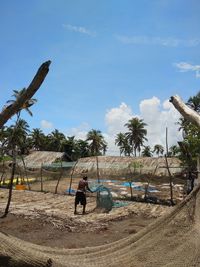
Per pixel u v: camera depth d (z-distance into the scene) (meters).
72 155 82.19
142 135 80.62
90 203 21.05
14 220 14.40
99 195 17.78
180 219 5.09
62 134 89.88
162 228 5.19
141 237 5.40
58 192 27.67
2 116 3.39
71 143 82.06
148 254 5.01
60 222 14.05
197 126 5.01
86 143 85.25
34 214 15.58
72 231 12.81
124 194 25.56
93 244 11.07
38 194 25.41
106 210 17.44
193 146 18.27
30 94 3.31
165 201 21.36
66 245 10.88
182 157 24.91
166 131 26.11
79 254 5.60
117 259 5.19
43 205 19.42
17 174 39.44
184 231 4.97
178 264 4.63
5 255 3.53
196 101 40.38
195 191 5.16
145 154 101.19
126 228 13.43
